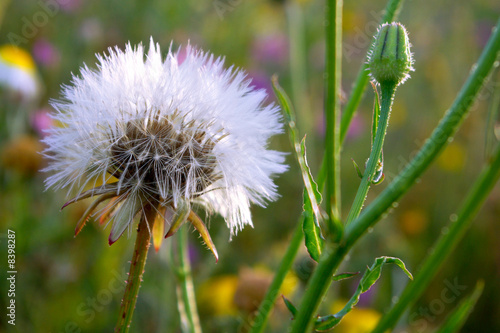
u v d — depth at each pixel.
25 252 0.33
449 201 0.48
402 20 0.59
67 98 0.20
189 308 0.22
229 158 0.20
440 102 0.55
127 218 0.20
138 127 0.20
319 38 0.60
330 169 0.18
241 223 0.20
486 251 0.42
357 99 0.22
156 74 0.20
